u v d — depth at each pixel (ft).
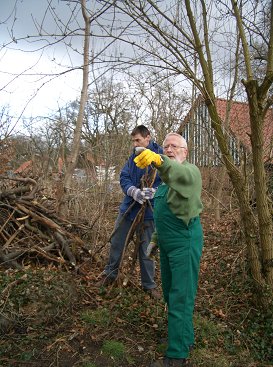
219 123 12.77
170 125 28.14
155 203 10.76
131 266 14.65
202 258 18.60
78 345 10.88
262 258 12.90
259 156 12.37
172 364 9.93
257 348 11.61
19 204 16.33
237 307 13.56
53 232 16.16
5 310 11.33
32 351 10.40
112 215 22.31
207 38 12.60
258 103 11.92
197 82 12.50
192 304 10.23
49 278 13.04
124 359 10.53
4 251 14.52
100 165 22.84
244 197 12.92
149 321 12.28
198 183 9.94
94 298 13.48
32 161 21.40
